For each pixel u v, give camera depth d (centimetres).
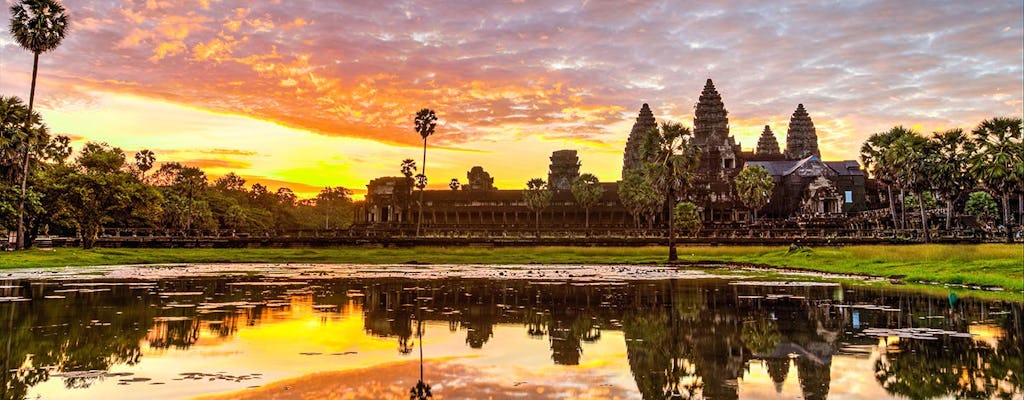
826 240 7462
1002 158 7125
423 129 10219
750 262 5428
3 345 1420
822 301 2370
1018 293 2636
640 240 7581
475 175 18038
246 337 1570
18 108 5388
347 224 19238
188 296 2511
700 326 1767
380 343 1507
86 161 6950
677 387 1088
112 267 4831
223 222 12912
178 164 13012
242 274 3978
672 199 5934
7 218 5391
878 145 9106
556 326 1778
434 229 10538
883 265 4206
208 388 1059
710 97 15112
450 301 2403
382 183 14850
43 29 5659
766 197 11088
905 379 1136
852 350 1404
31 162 6122
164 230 8081
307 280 3469
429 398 1010
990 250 4247
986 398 1011
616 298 2514
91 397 998
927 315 1966
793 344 1484
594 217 13862
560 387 1088
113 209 6775
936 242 7500
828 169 13475
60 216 6400
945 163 7919
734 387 1088
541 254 6619
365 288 2945
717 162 14725
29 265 4784
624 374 1188
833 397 1020
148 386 1068
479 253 6731
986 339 1529
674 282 3328
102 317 1877
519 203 13925
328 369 1219
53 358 1291
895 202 13038
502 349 1435
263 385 1084
